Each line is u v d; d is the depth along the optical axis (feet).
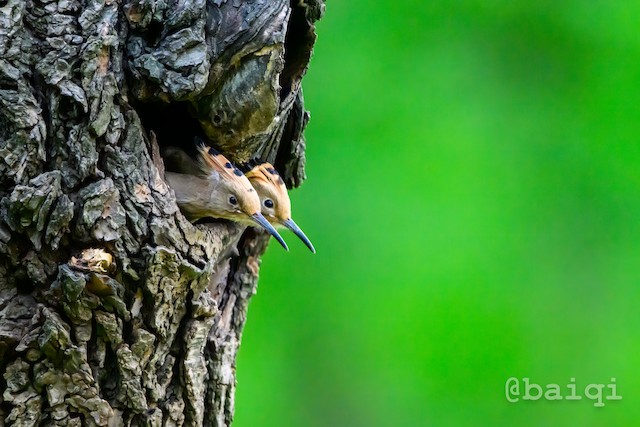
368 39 44.60
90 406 21.21
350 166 43.47
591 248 47.98
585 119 45.88
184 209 26.07
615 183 45.70
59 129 20.67
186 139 26.00
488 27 46.01
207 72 21.58
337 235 43.39
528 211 44.27
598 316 47.85
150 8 21.20
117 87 21.06
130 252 21.09
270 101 23.08
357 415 44.65
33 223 20.36
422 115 44.06
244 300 26.81
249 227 27.09
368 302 43.75
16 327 20.75
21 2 20.40
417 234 43.32
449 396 43.60
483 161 44.09
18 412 20.81
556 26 46.11
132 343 21.50
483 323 43.29
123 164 21.16
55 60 20.56
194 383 22.71
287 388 45.62
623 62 45.93
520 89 45.93
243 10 22.34
